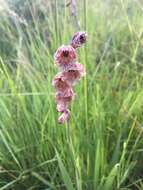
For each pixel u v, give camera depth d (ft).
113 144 0.84
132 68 1.07
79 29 0.92
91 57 1.09
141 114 0.90
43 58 1.01
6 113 0.87
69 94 0.61
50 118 0.83
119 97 0.94
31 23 1.25
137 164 0.84
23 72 1.03
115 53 1.09
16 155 0.83
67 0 0.94
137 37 0.98
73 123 0.79
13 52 1.15
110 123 0.88
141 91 0.90
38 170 0.81
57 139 0.81
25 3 1.23
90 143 0.80
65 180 0.70
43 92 0.89
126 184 0.82
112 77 1.07
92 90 0.92
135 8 1.24
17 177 0.81
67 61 0.58
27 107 0.94
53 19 1.09
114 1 1.36
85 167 0.79
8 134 0.82
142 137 0.86
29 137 0.85
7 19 1.21
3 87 1.03
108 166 0.79
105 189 0.72
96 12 1.34
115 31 1.25
